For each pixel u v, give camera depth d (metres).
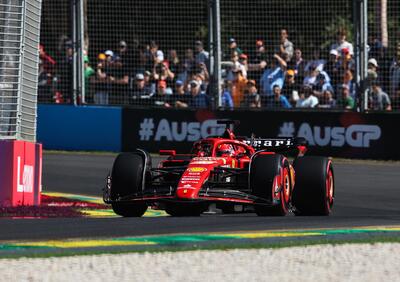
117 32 69.81
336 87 65.88
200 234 29.91
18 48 41.78
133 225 32.38
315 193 37.56
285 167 37.22
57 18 70.69
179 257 25.53
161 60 69.19
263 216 37.25
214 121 68.06
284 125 66.94
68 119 71.94
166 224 32.78
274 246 27.59
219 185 37.19
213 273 23.58
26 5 42.16
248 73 67.38
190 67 68.75
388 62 64.75
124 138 70.75
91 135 71.50
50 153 70.19
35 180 43.25
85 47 70.81
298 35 66.56
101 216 38.88
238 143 38.94
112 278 22.73
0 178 40.75
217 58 67.38
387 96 64.94
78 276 22.88
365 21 64.56
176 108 69.25
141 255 25.70
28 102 43.06
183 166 36.97
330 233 30.78
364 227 33.06
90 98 71.50
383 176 57.91
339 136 66.12
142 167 36.91
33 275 22.86
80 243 27.66
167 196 35.19
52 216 37.72
